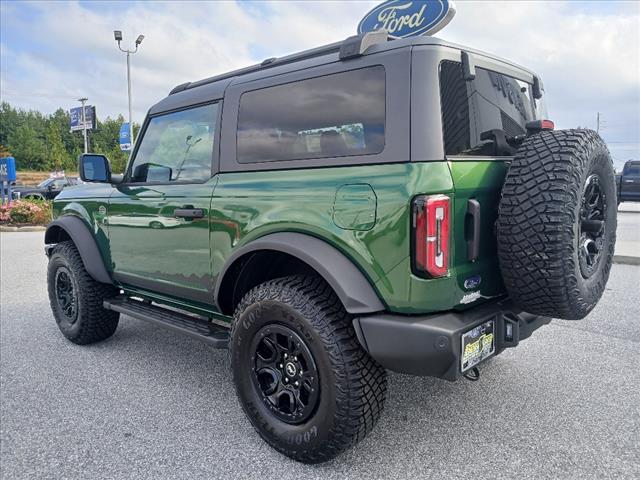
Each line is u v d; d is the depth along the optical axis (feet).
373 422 7.34
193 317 10.73
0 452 8.23
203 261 9.51
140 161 11.64
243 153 8.95
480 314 7.20
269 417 8.09
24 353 13.00
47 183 76.28
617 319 15.08
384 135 6.97
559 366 11.49
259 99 8.78
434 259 6.48
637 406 9.47
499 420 9.04
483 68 8.21
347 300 6.92
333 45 8.45
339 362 7.09
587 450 8.00
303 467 7.73
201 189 9.46
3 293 20.21
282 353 7.90
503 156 8.25
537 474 7.39
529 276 6.81
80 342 13.43
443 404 9.70
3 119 279.08
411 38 7.10
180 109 10.48
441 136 6.75
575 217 6.64
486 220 7.33
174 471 7.66
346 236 7.11
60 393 10.49
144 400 10.14
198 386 10.82
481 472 7.48
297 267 8.95
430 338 6.57
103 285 13.00
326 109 7.75
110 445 8.41
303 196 7.64
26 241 37.63
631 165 56.03
